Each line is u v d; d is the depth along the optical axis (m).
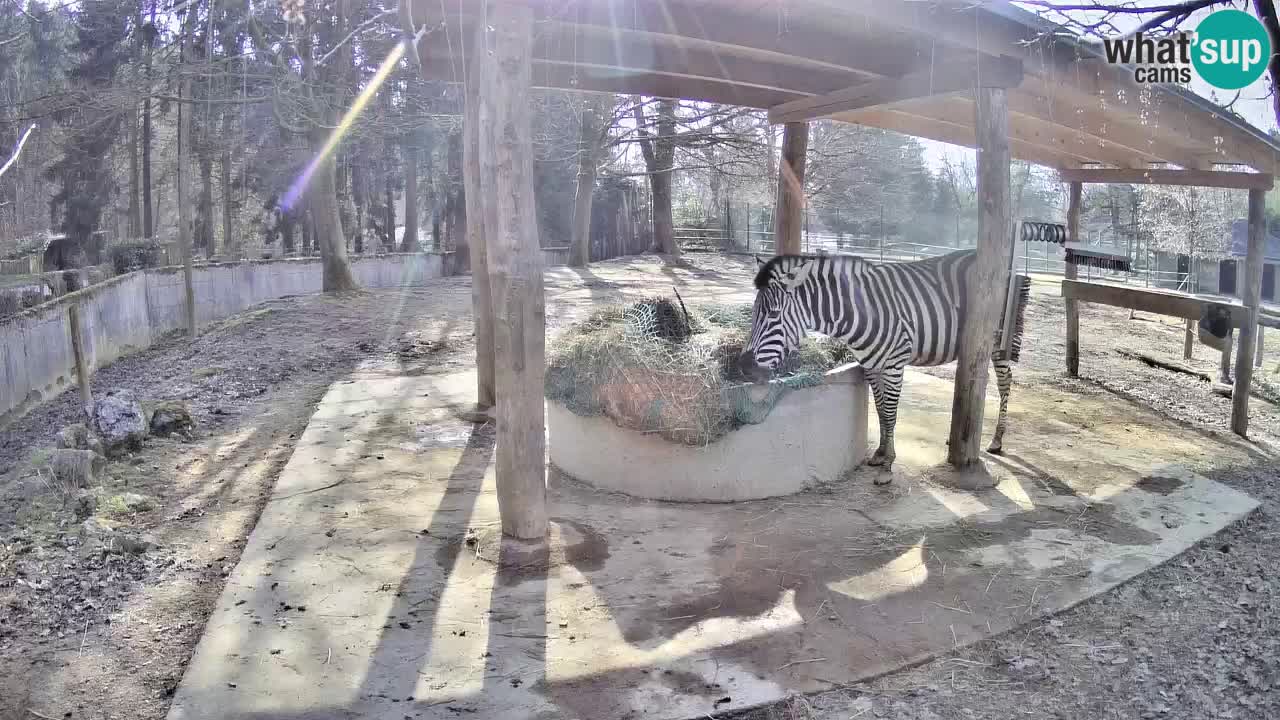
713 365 5.84
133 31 14.96
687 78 8.06
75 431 6.89
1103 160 10.18
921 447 7.17
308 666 3.79
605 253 31.14
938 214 34.69
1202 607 4.44
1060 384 10.44
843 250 27.38
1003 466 6.84
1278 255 22.17
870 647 4.02
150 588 4.72
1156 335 15.41
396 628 4.14
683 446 5.86
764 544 5.20
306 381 9.91
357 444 7.17
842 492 6.15
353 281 18.50
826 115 8.25
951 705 3.59
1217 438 8.09
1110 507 5.91
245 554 4.99
